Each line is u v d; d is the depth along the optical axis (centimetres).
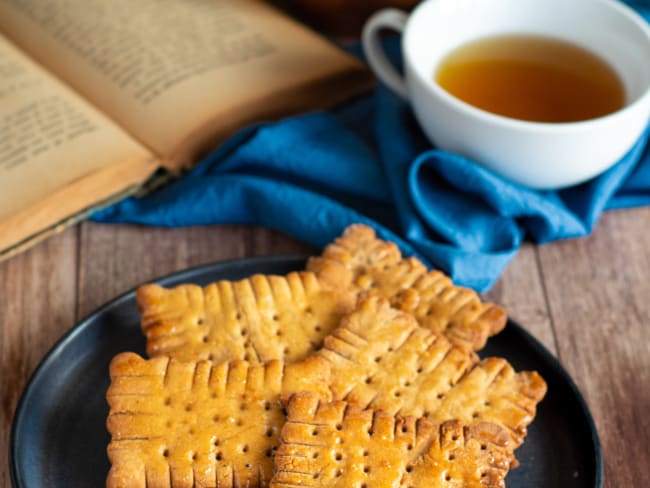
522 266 48
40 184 47
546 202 48
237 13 56
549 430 40
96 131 49
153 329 41
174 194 49
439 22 49
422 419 38
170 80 51
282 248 49
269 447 38
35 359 45
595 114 47
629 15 48
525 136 45
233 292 42
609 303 47
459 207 48
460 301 43
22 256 48
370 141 53
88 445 40
